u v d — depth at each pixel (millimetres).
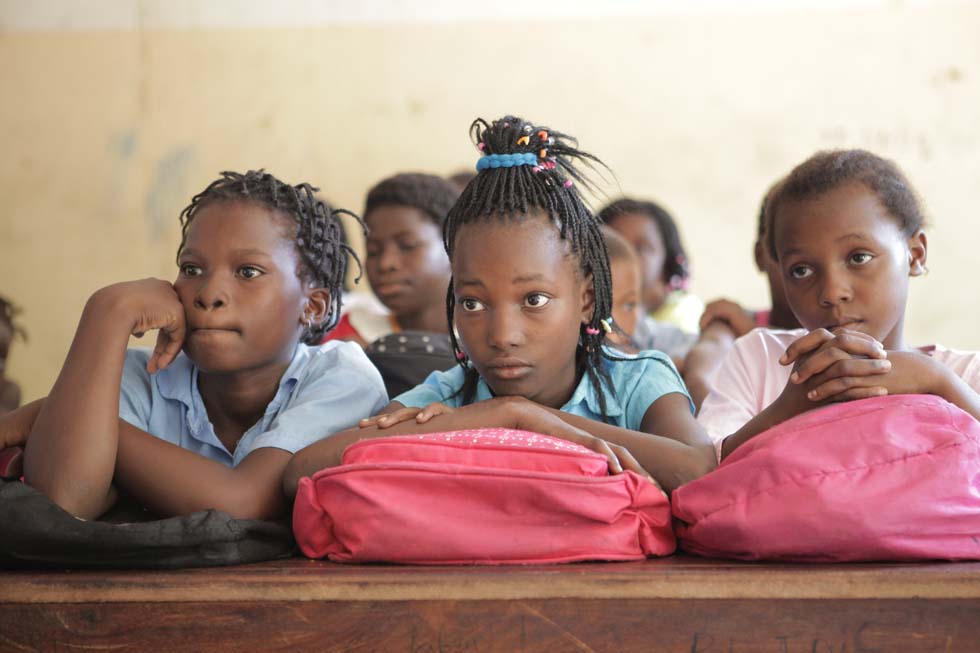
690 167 5508
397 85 5664
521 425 1491
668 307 4102
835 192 1762
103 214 5750
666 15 5520
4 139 5746
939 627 1189
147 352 1874
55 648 1243
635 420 1688
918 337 5277
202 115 5727
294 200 1747
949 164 5328
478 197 1610
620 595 1201
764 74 5461
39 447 1454
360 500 1328
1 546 1317
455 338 1771
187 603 1236
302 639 1223
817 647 1192
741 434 1554
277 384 1772
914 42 5355
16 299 5734
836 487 1282
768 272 2426
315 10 5676
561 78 5582
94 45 5742
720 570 1229
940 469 1290
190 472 1488
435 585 1212
